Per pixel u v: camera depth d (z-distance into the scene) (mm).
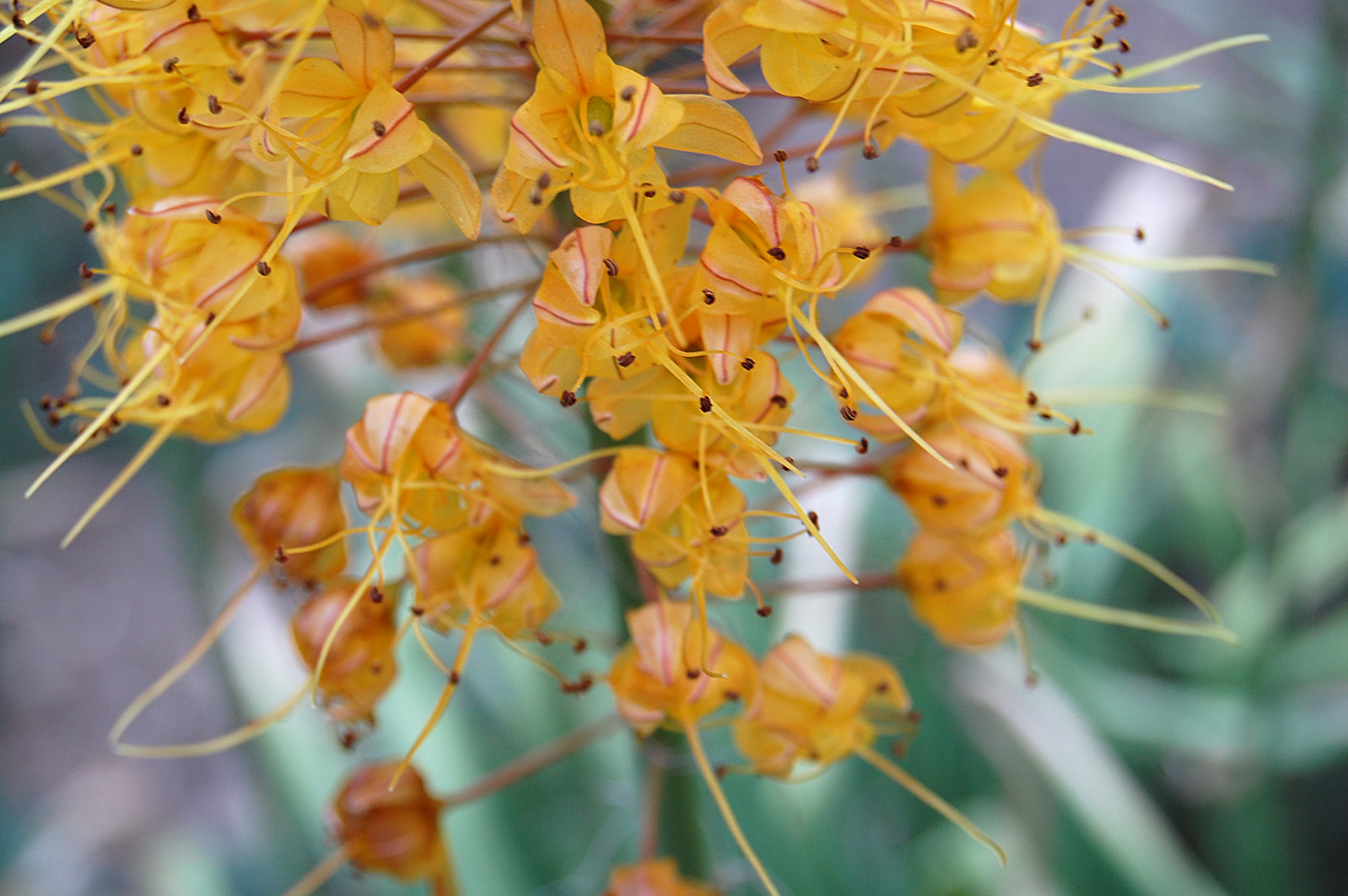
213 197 208
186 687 569
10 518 597
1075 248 220
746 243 203
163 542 615
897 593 336
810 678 217
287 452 441
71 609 592
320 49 221
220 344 214
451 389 226
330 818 232
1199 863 367
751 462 208
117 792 518
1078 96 369
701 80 219
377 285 244
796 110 224
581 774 299
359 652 218
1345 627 322
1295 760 310
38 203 536
